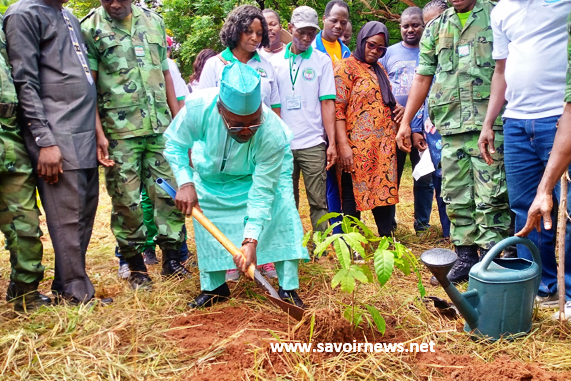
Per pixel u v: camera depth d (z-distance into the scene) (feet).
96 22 13.00
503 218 13.16
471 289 9.98
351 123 15.75
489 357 9.28
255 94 9.27
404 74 18.33
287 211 11.59
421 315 10.98
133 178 13.21
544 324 10.38
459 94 13.25
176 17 45.21
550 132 10.96
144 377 8.87
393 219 18.79
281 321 10.89
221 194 11.67
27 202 11.29
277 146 10.44
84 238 12.19
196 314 11.30
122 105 13.03
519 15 11.21
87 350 9.57
